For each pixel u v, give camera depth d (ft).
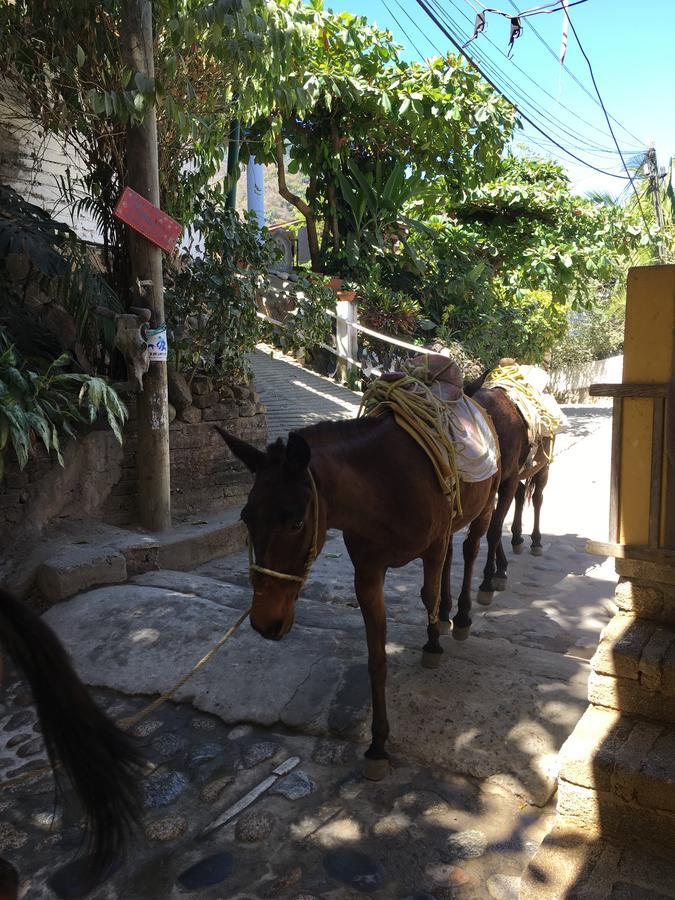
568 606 15.81
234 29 15.98
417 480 10.20
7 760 11.18
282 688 11.94
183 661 12.96
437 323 41.55
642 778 7.95
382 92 34.30
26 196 21.56
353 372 35.35
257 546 8.46
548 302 52.24
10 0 17.89
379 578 10.18
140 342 17.24
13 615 4.12
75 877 8.61
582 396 67.15
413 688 11.51
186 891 8.29
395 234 42.42
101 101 15.80
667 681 8.52
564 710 10.75
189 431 20.06
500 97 36.45
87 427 17.95
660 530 8.98
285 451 8.67
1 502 16.63
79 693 4.20
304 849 8.83
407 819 9.25
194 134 18.56
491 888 8.11
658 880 7.75
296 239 49.75
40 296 19.45
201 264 20.92
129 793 4.34
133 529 18.58
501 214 46.85
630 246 46.93
